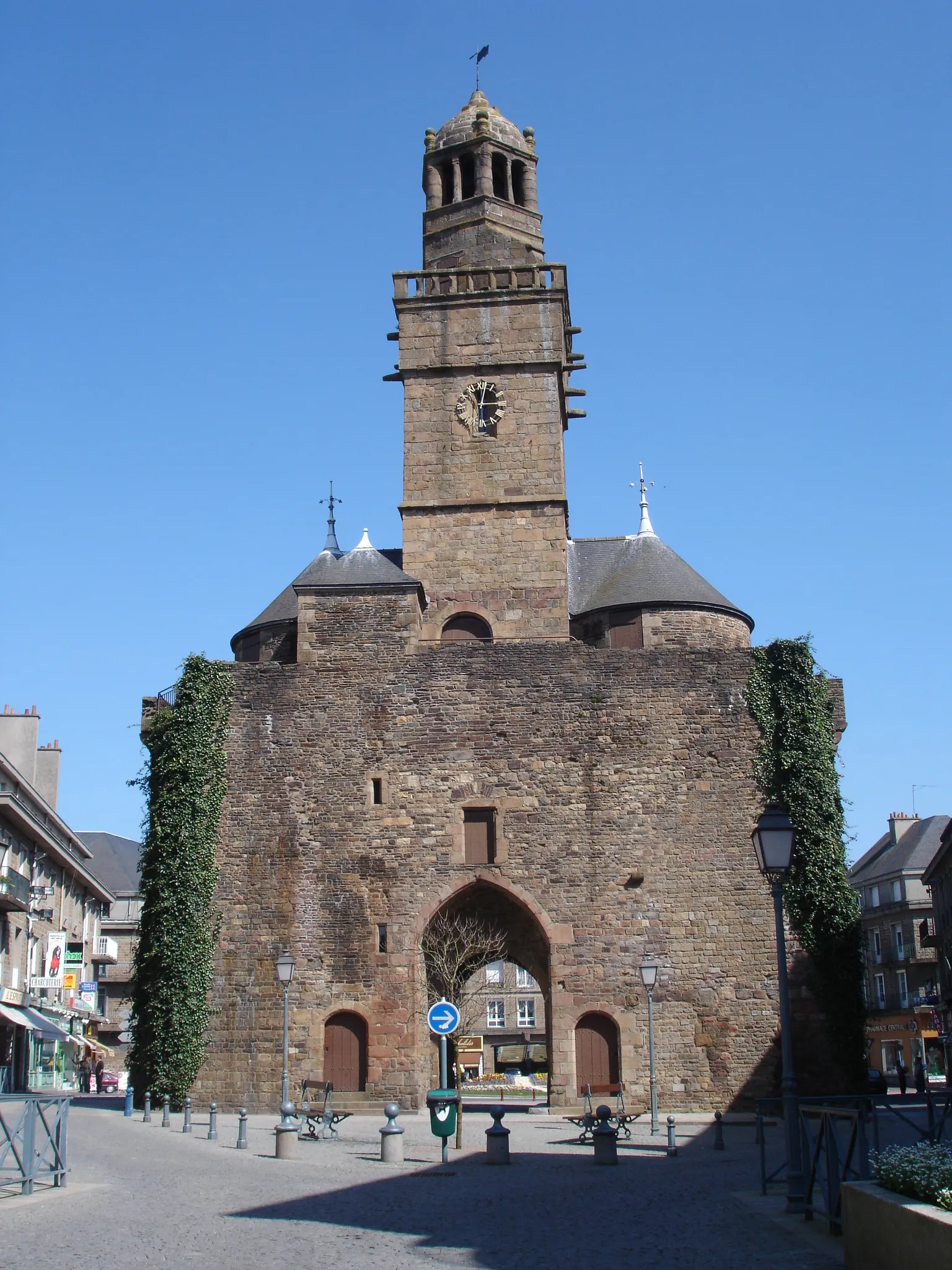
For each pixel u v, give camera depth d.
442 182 48.81
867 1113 16.08
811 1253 14.22
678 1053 37.12
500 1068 77.94
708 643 43.75
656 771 38.88
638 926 37.88
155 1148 26.53
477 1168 23.66
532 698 39.44
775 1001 37.25
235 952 38.25
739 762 38.88
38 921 58.28
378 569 41.22
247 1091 37.31
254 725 39.69
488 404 45.88
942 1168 11.96
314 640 40.16
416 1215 17.31
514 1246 14.77
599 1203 18.70
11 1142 18.36
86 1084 61.72
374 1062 37.22
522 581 44.38
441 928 39.03
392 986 37.72
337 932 38.19
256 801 39.16
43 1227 15.74
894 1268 11.45
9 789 53.44
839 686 40.47
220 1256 13.77
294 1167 23.45
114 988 83.44
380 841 38.69
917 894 80.62
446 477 45.28
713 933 37.75
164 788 39.25
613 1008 37.41
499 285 46.66
